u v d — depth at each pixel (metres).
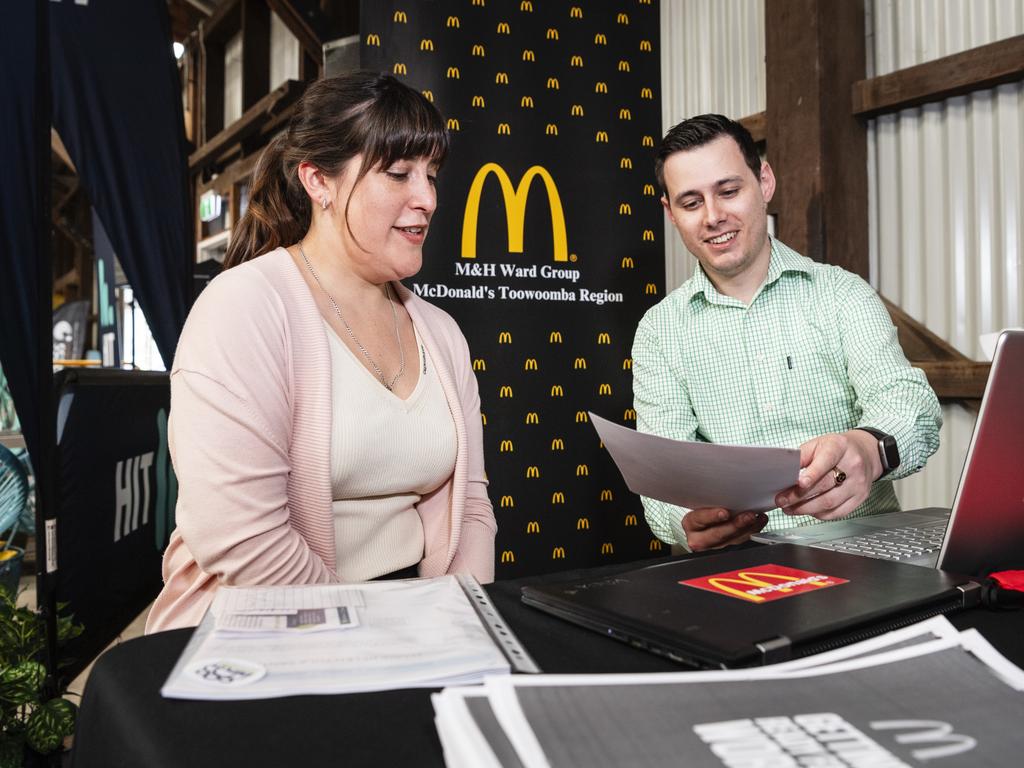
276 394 1.11
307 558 1.07
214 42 8.98
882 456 1.23
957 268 2.52
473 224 2.58
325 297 1.28
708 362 1.89
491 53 2.59
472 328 2.59
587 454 2.71
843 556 0.86
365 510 1.22
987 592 0.73
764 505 1.10
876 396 1.59
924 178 2.58
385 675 0.56
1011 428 0.77
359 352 1.27
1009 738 0.42
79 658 1.92
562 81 2.67
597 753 0.40
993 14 2.37
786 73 2.73
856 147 2.69
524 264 2.63
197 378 1.05
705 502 1.12
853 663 0.53
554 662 0.61
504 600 0.79
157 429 2.44
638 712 0.45
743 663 0.57
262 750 0.47
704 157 1.75
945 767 0.39
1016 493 0.80
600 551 2.73
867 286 1.79
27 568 3.72
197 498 1.02
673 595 0.72
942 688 0.49
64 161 10.32
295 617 0.67
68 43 2.65
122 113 2.74
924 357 2.56
